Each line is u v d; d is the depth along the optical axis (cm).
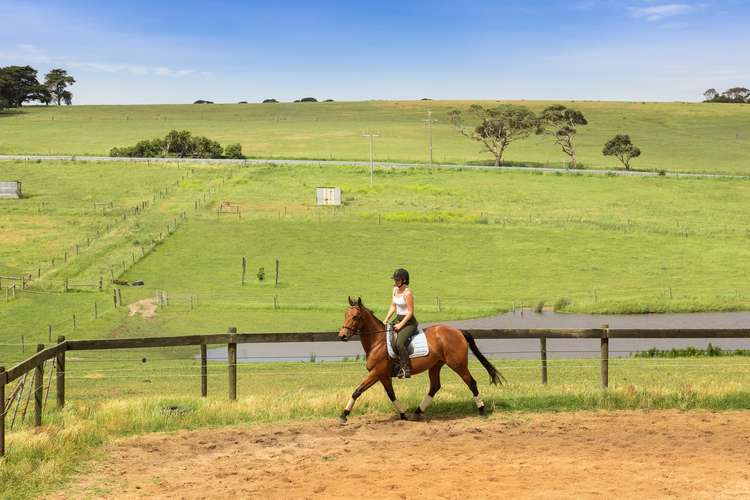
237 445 1230
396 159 14362
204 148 13988
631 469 1039
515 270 6556
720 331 1561
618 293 5694
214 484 1023
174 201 9406
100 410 1464
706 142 18350
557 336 1552
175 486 1019
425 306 5231
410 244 7400
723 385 1611
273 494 968
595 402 1462
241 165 12312
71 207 9119
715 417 1370
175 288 5809
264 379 2591
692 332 1561
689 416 1381
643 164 14575
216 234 7588
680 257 6869
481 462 1091
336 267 6631
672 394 1492
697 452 1129
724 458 1091
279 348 4012
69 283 5825
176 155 13988
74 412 1451
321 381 2489
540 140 18612
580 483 976
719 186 10981
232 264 6662
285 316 4875
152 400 1560
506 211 9100
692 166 14338
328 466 1095
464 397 1526
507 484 977
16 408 1406
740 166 14438
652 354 3241
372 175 11450
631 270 6500
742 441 1191
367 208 9112
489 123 14125
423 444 1206
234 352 1565
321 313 5006
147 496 977
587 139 18900
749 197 10238
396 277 1362
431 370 1385
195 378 2692
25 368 1233
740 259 6756
